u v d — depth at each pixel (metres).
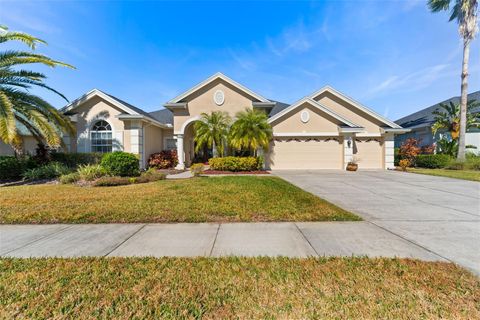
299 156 18.56
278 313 2.51
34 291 2.89
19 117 13.41
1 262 3.63
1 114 10.80
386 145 18.97
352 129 17.44
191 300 2.73
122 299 2.75
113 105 17.25
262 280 3.13
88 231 5.03
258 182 11.05
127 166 12.66
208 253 3.97
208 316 2.47
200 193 8.43
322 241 4.48
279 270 3.38
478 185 10.98
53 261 3.67
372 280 3.11
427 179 12.98
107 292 2.88
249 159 16.58
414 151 20.83
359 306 2.61
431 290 2.89
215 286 3.00
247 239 4.58
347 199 8.05
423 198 8.22
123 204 6.93
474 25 18.06
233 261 3.66
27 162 13.47
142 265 3.54
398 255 3.89
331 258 3.75
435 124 22.09
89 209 6.42
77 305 2.64
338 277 3.19
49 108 13.44
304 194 8.33
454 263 3.60
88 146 17.31
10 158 12.77
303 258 3.77
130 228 5.20
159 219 5.75
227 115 17.69
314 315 2.47
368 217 6.01
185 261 3.66
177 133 18.80
